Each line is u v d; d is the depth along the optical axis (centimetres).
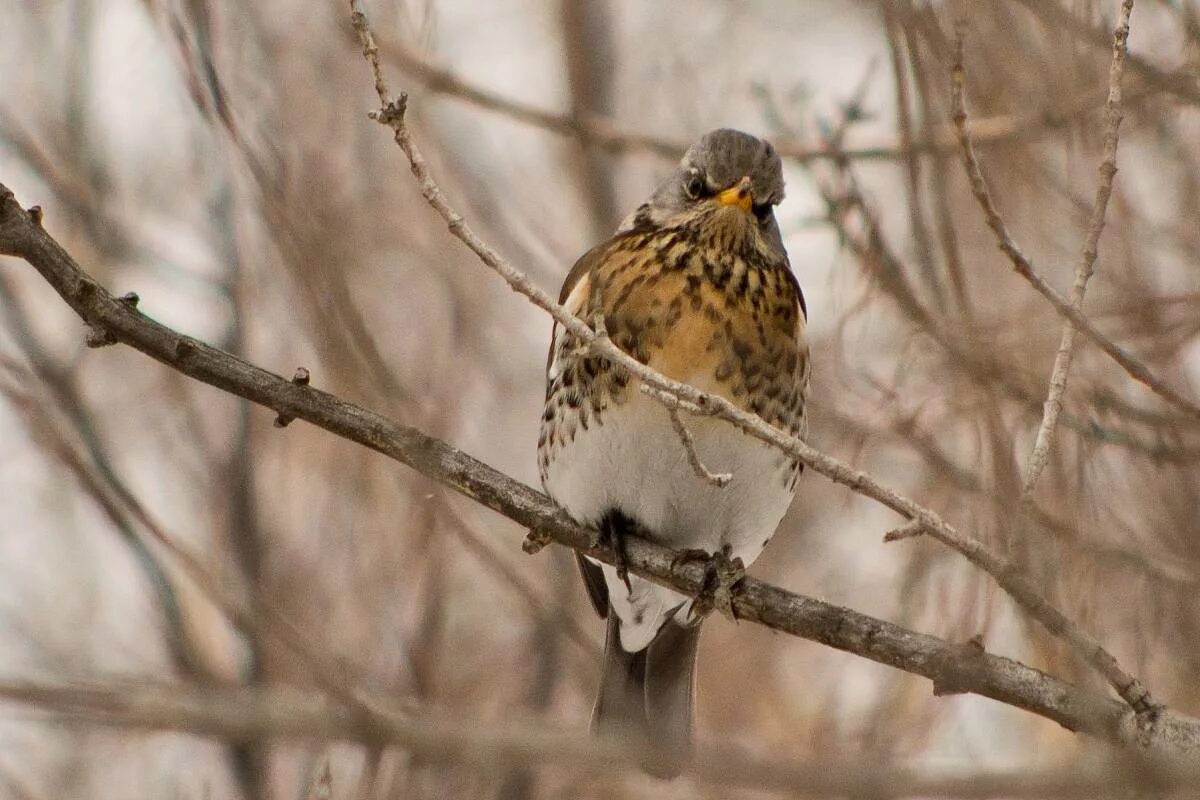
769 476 1130
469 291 1555
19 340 1425
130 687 964
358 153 1531
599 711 1214
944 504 1302
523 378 1617
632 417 1098
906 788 644
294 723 872
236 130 1177
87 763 1427
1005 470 1089
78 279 999
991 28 1271
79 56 1570
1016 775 640
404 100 882
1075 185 1265
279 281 1423
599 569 1256
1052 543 1080
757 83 1498
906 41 1109
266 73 1453
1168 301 1242
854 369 1316
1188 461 1195
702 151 1199
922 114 1137
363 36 893
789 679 1577
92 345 1004
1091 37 1213
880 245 1201
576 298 1145
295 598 1393
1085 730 821
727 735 1486
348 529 1432
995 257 1282
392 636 1373
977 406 1166
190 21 1234
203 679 1285
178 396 1505
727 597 993
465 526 1317
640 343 1112
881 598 1555
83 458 1315
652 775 862
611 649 1229
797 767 659
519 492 1069
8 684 907
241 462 1472
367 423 1021
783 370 1131
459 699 1403
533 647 1469
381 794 1158
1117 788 627
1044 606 812
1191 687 1214
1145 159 1330
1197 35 1273
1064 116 1253
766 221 1191
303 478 1479
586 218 1684
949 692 883
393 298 1535
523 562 1557
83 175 1548
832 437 1348
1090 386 1217
